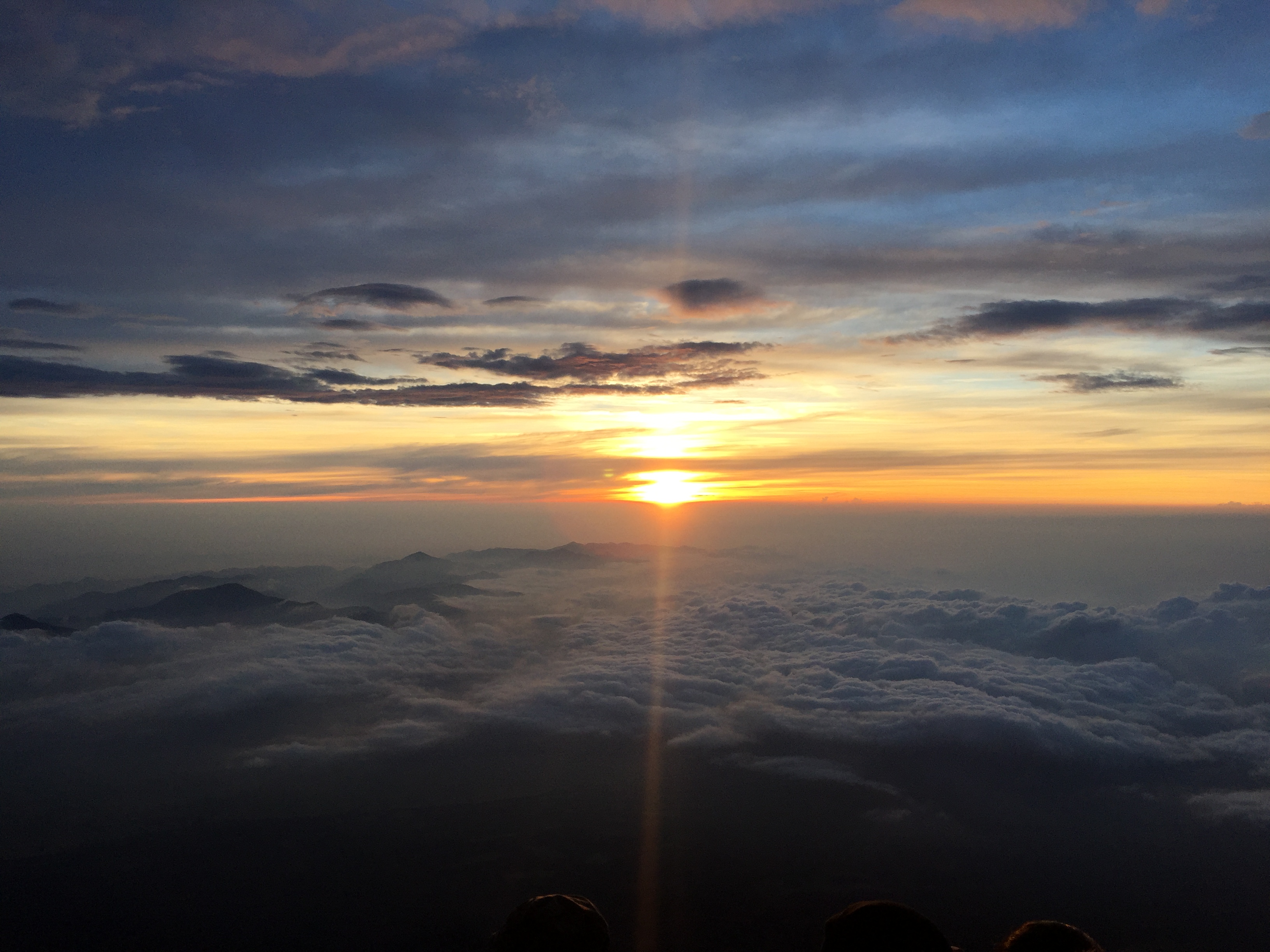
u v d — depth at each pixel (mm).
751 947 76875
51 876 93125
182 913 84250
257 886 89938
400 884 89562
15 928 82000
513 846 99250
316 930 80438
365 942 78250
